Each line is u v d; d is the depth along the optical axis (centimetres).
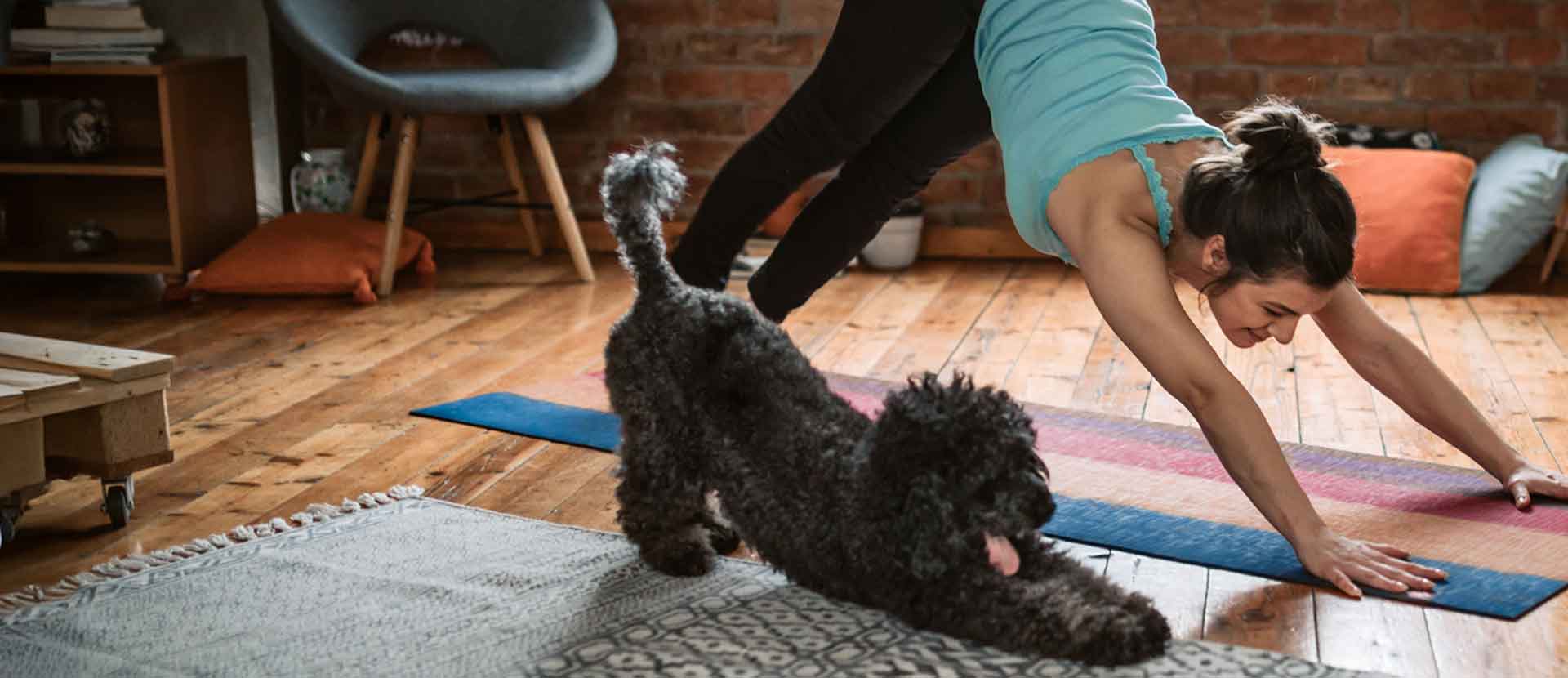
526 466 248
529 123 402
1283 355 324
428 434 268
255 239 399
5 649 175
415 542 210
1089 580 175
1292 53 426
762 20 445
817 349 335
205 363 324
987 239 447
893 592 173
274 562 203
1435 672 169
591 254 458
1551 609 185
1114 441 258
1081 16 199
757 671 167
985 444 158
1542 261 420
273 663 172
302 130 470
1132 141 186
